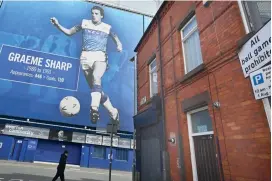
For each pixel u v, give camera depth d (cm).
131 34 3441
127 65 3206
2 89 2459
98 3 3491
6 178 988
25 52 2727
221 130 444
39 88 2622
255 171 348
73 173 1611
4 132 2264
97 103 2800
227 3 472
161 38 840
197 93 554
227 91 440
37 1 3075
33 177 1112
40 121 2517
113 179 1470
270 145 327
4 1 2870
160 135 742
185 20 678
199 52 602
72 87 2780
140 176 886
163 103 743
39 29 2923
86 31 3153
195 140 555
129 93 3036
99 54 3070
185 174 562
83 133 2588
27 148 2292
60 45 2941
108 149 2597
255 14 402
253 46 372
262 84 342
